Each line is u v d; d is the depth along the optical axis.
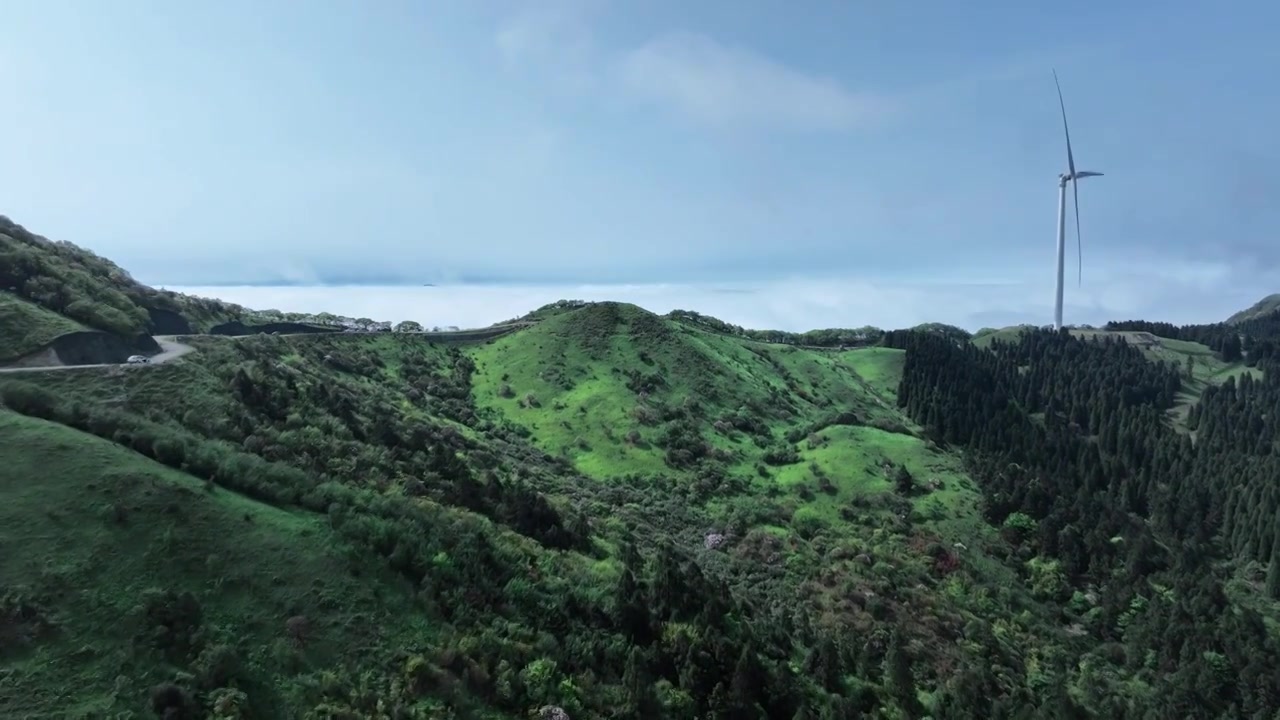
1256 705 80.94
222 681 39.91
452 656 45.88
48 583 41.59
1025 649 86.50
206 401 71.31
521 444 130.25
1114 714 76.75
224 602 44.66
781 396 179.12
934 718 66.62
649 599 62.06
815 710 58.62
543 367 166.62
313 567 49.16
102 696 37.16
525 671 47.47
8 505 45.72
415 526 56.69
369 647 45.28
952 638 84.25
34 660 37.72
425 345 169.00
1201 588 99.00
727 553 101.50
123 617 41.28
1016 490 120.88
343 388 106.31
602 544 78.12
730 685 54.31
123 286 111.94
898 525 110.44
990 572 102.44
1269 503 123.12
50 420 56.00
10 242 92.69
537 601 56.19
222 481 55.09
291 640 43.78
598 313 196.38
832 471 129.50
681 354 180.88
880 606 85.88
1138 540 109.31
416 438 86.69
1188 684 82.50
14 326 76.06
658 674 53.72
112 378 71.06
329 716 40.00
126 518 47.12
